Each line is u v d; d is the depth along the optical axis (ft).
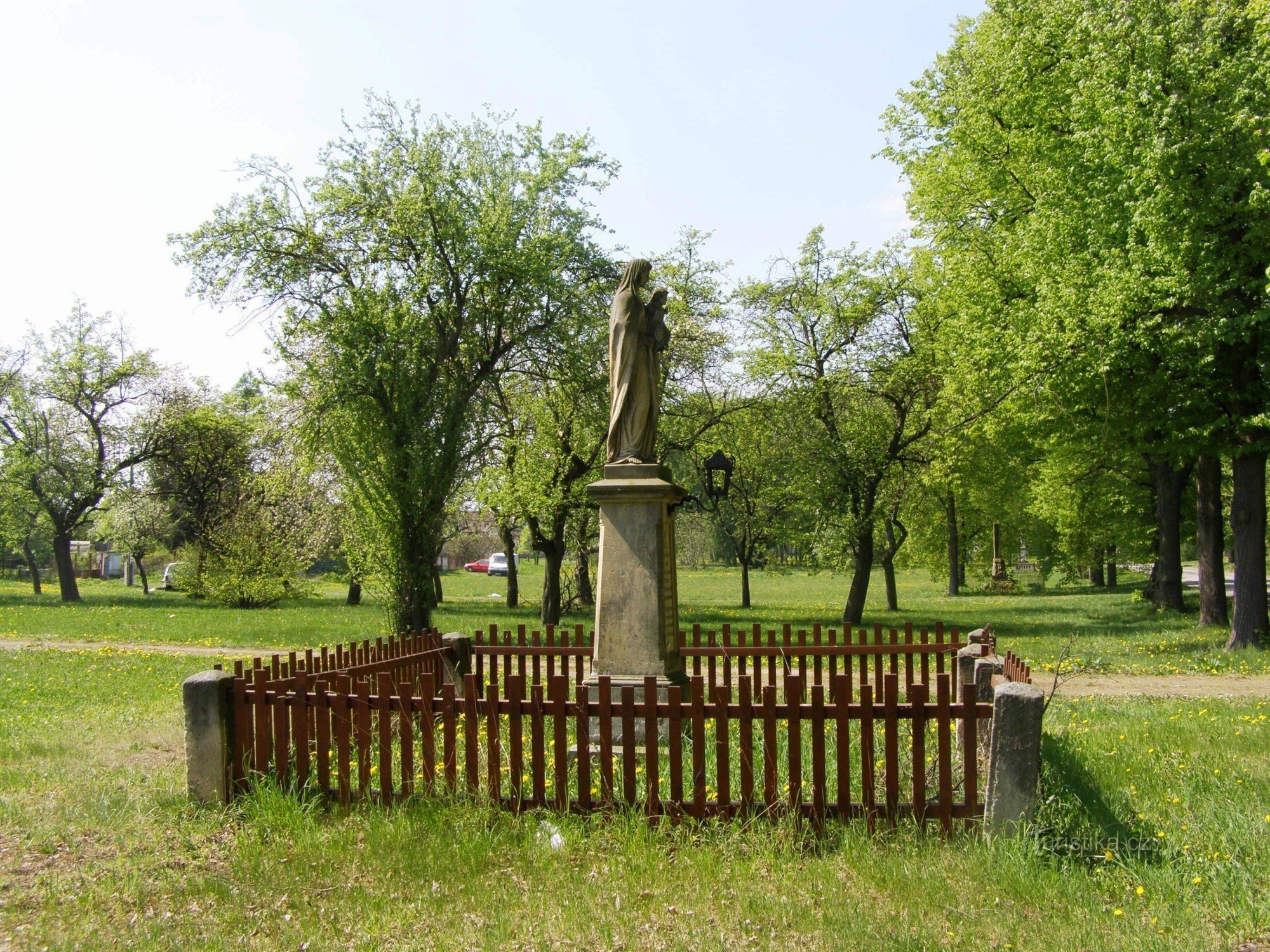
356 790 23.25
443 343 79.46
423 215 77.36
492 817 21.84
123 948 16.19
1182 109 53.11
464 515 128.26
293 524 132.87
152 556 192.54
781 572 133.69
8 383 156.87
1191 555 234.38
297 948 16.26
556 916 17.44
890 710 21.11
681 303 94.27
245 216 76.02
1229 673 54.08
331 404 76.02
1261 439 60.34
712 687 21.59
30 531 177.47
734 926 17.02
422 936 16.70
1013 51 67.15
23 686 51.52
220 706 23.48
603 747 21.95
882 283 92.89
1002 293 70.38
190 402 166.50
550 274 79.77
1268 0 51.16
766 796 21.33
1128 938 16.34
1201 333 54.49
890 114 85.87
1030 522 159.94
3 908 17.90
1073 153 63.00
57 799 24.82
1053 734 31.71
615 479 29.48
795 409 96.53
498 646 39.58
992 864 19.08
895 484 99.09
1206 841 21.25
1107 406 63.16
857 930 16.61
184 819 22.80
